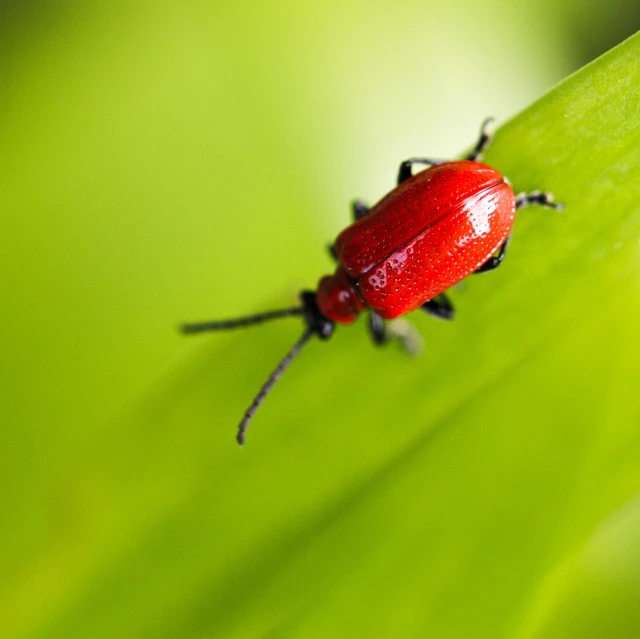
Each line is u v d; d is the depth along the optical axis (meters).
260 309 0.08
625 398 0.07
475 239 0.07
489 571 0.07
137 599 0.07
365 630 0.07
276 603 0.07
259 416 0.07
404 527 0.07
